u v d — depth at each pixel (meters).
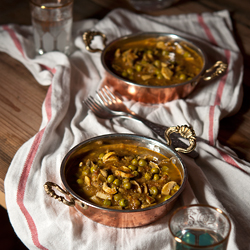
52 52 1.00
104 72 0.99
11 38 1.03
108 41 1.05
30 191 0.79
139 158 0.80
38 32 1.00
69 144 0.85
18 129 0.89
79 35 1.06
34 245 0.76
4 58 1.03
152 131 0.88
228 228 0.67
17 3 1.17
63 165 0.76
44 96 0.96
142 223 0.74
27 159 0.82
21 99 0.94
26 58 1.01
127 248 0.73
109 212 0.72
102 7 1.17
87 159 0.80
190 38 1.07
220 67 0.93
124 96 0.95
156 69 0.96
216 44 1.08
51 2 1.02
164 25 1.10
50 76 0.97
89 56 1.03
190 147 0.78
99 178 0.77
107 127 0.88
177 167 0.79
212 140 0.87
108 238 0.74
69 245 0.74
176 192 0.74
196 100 0.95
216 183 0.82
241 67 1.03
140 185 0.77
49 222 0.76
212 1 1.21
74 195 0.73
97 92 0.94
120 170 0.78
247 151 0.88
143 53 1.01
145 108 0.92
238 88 0.97
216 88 0.97
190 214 0.70
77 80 0.97
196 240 0.68
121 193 0.76
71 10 1.00
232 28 1.13
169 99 0.93
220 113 0.90
